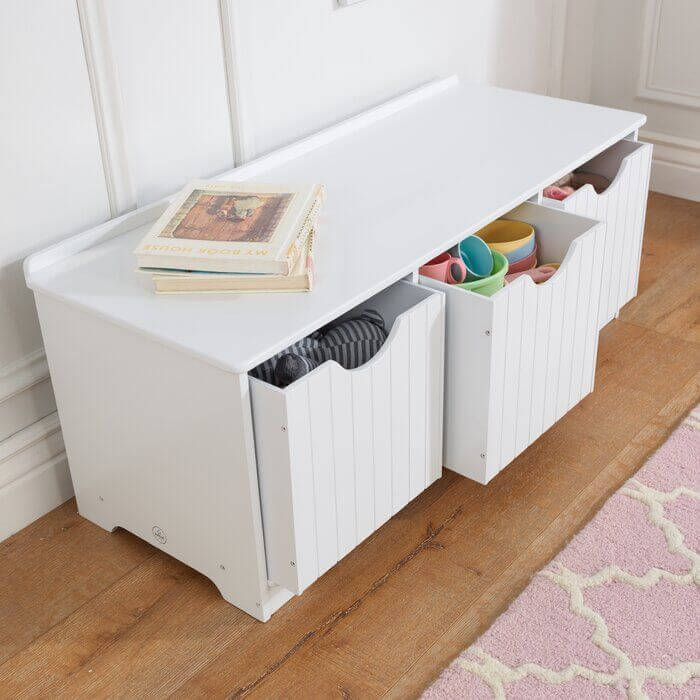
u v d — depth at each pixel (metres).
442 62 2.25
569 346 1.67
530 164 1.77
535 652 1.38
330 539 1.43
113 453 1.53
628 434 1.82
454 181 1.71
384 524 1.63
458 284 1.57
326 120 1.99
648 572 1.51
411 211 1.61
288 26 1.82
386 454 1.47
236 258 1.36
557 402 1.71
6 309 1.53
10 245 1.50
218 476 1.38
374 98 2.09
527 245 1.73
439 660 1.39
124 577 1.56
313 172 1.78
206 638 1.44
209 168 1.78
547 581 1.50
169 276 1.38
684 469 1.71
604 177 2.06
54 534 1.65
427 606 1.48
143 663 1.41
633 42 2.68
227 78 1.74
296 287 1.38
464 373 1.52
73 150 1.54
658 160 2.74
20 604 1.52
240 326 1.32
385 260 1.46
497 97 2.11
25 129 1.46
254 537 1.38
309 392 1.27
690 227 2.56
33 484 1.66
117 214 1.63
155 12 1.58
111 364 1.42
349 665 1.39
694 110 2.64
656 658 1.37
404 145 1.88
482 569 1.54
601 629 1.42
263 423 1.29
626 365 2.02
